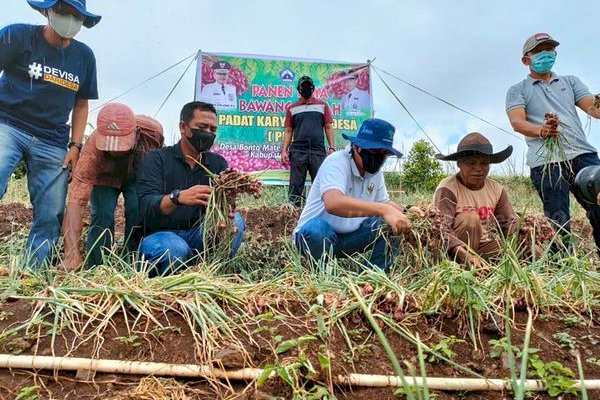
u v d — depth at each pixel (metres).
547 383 2.14
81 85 3.88
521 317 2.56
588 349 2.38
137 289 2.49
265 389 2.02
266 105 9.40
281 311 2.49
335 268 3.02
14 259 3.01
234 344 2.18
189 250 3.40
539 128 4.11
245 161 9.31
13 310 2.43
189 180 3.57
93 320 2.35
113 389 2.03
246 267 3.89
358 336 2.32
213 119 3.50
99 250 3.57
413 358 2.25
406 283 2.87
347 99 9.59
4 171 3.49
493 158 3.62
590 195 3.38
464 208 3.63
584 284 2.78
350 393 2.06
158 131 3.81
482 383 2.12
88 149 3.55
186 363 2.12
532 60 4.30
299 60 9.52
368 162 3.47
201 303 2.40
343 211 3.27
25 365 2.08
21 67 3.55
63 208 3.79
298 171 6.82
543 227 3.15
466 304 2.42
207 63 9.26
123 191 3.75
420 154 10.70
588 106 4.29
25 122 3.60
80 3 3.49
